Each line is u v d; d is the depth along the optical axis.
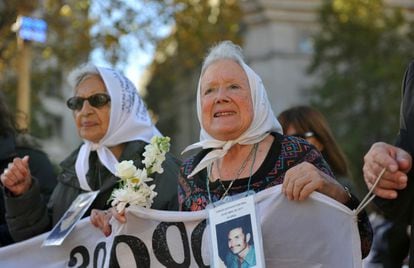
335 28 27.06
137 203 3.48
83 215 4.22
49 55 14.98
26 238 4.25
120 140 4.40
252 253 3.00
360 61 26.95
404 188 2.95
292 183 3.03
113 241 3.53
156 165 3.51
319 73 34.00
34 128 19.19
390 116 26.00
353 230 3.01
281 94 34.38
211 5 14.73
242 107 3.31
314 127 4.84
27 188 4.16
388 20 26.77
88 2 14.17
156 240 3.47
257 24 35.06
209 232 3.13
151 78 19.31
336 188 3.07
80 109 4.44
